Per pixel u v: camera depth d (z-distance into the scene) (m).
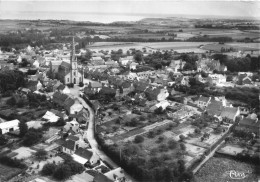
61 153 192.88
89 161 181.62
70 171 168.38
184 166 177.00
